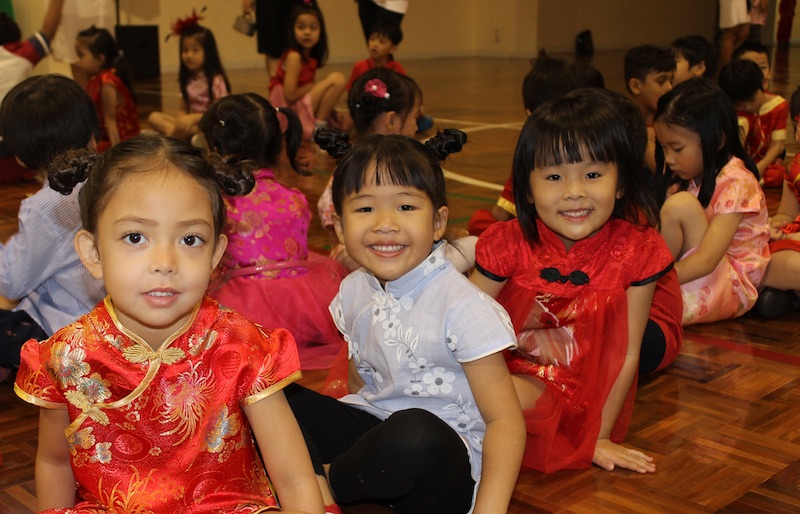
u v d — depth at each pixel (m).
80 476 1.05
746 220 2.29
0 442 1.69
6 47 3.51
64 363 1.03
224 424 1.04
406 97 2.46
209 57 4.85
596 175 1.51
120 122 4.71
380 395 1.38
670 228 2.17
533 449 1.53
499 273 1.63
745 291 2.29
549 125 1.51
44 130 1.92
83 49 4.71
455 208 3.44
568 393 1.58
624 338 1.58
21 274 1.87
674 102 2.18
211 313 1.07
